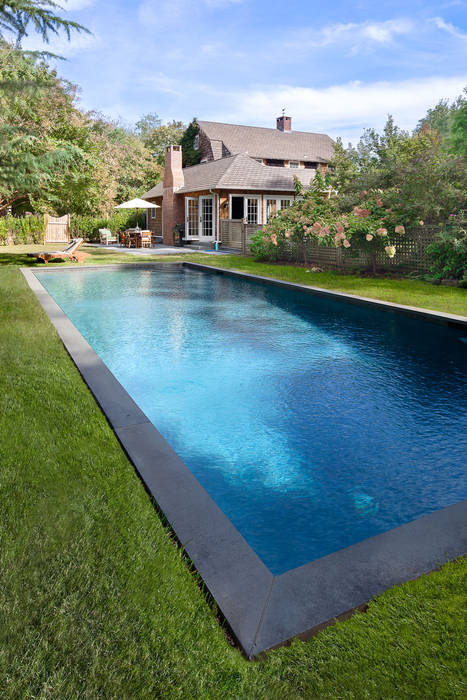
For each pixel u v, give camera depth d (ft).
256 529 9.23
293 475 11.30
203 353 21.59
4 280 38.83
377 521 9.48
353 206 49.57
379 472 11.43
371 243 43.24
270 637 5.73
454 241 35.22
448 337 24.27
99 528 7.66
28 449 10.29
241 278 44.47
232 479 11.14
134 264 53.11
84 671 5.15
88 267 51.75
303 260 52.95
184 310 31.40
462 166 40.14
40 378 14.90
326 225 46.32
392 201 43.50
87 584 6.41
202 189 73.67
